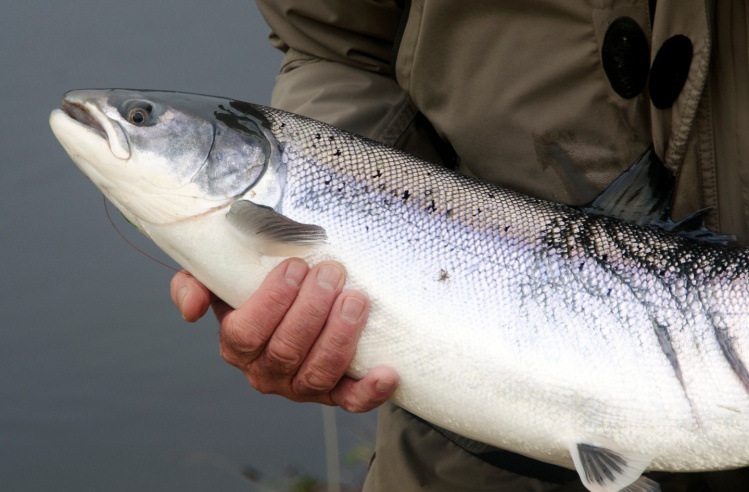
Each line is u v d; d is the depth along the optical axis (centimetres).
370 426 173
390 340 114
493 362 113
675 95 115
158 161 116
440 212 116
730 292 113
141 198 117
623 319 113
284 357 114
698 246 115
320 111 127
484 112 121
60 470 170
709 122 115
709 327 113
